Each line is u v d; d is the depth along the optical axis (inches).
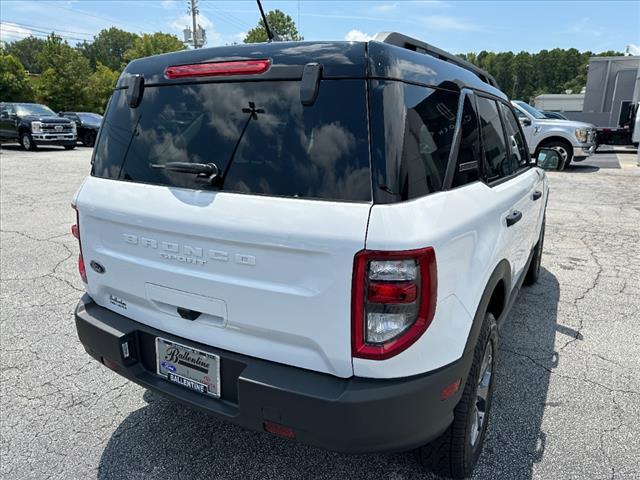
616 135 738.8
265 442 100.2
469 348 76.5
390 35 78.4
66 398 114.4
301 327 68.2
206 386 79.5
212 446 98.9
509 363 130.1
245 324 72.9
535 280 188.5
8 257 217.5
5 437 100.7
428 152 72.8
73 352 135.3
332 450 68.8
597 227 280.8
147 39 2274.9
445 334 69.9
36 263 209.8
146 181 84.0
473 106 93.1
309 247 64.4
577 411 109.1
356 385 66.6
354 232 62.5
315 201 66.5
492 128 105.3
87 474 91.1
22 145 722.8
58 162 576.4
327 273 64.5
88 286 96.1
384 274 62.7
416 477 90.0
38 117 705.0
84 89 1578.5
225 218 70.7
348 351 66.2
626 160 647.8
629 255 228.1
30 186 403.9
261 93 74.3
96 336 89.6
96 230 89.8
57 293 176.7
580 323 155.1
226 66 77.1
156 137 84.7
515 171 124.2
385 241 61.6
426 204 68.2
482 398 92.1
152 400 114.3
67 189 390.9
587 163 607.5
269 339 72.3
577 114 902.4
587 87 903.7
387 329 64.8
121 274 87.0
